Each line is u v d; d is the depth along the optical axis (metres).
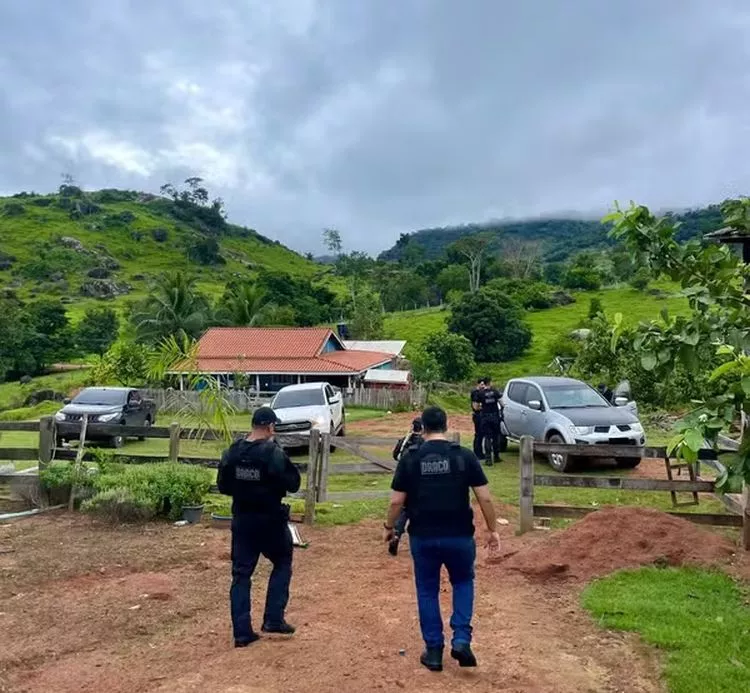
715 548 7.92
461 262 112.62
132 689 4.95
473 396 15.43
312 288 96.81
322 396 19.30
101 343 69.88
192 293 55.72
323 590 7.18
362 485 13.39
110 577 7.62
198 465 11.16
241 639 5.62
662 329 5.04
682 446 4.53
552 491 12.26
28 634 6.00
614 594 6.86
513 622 6.30
